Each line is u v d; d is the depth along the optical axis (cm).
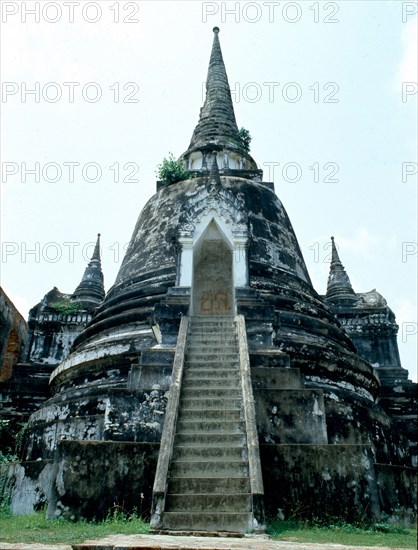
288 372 1078
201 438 852
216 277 1662
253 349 1205
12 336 2306
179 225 1460
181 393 970
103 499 825
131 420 991
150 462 855
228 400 946
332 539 675
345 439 1176
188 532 648
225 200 1505
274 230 1814
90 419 1134
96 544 480
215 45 2958
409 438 1869
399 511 1032
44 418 1298
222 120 2425
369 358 2327
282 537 670
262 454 855
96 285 2817
